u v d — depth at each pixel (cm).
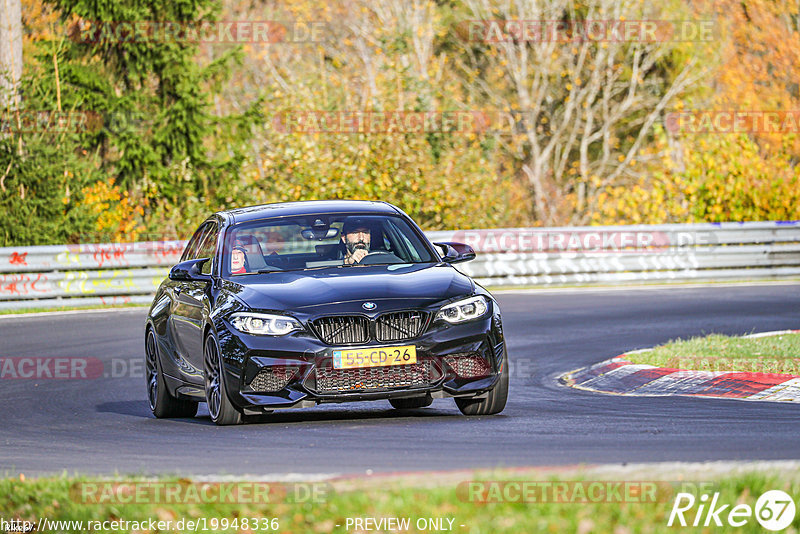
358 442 2941
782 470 2239
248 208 3891
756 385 3850
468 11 15312
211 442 3066
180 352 3716
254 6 15400
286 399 3172
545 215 14350
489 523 1908
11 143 8944
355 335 3189
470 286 3381
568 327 6184
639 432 2998
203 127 10950
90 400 4369
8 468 2834
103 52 11012
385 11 14050
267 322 3206
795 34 14388
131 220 9650
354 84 13600
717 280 8769
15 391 4609
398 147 10062
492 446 2817
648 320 6378
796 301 7150
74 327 6612
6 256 7569
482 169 10694
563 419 3325
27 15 13350
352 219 3688
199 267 3603
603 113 14988
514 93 15225
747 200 10194
